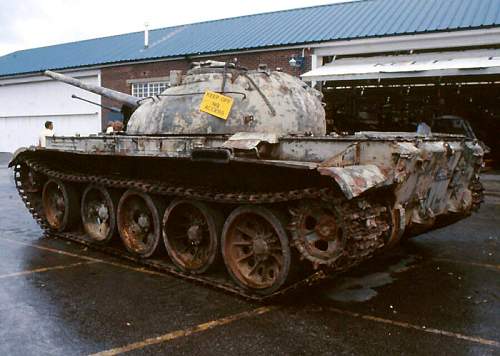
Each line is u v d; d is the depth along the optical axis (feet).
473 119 69.41
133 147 21.91
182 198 20.44
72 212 26.73
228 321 15.80
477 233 29.07
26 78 96.22
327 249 16.80
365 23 60.08
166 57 72.33
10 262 22.56
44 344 14.03
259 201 17.29
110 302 17.42
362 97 69.36
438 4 60.13
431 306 17.30
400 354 13.56
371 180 15.35
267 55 63.00
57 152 26.25
